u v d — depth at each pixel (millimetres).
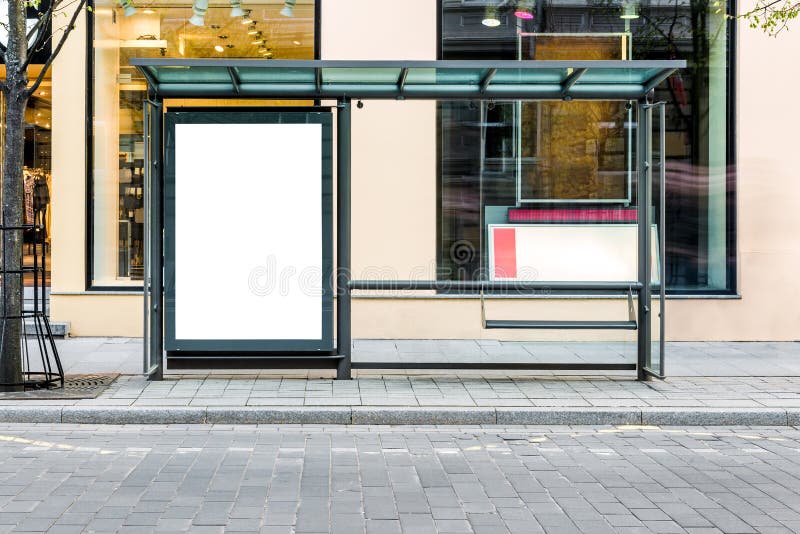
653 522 4289
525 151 10523
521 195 10531
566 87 7863
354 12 10430
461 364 7965
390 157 10453
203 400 7023
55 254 10438
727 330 10594
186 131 7816
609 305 10008
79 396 7051
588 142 10578
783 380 8109
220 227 7855
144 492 4762
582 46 10680
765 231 10586
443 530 4141
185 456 5621
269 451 5793
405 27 10453
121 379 7945
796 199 10562
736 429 6652
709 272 10750
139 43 10664
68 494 4711
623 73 7508
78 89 10445
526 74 7637
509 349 9594
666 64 7102
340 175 7957
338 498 4676
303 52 10641
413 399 7156
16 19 7410
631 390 7602
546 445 6062
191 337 7840
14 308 7402
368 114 10422
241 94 7922
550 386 7793
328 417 6719
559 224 10070
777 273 10594
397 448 5926
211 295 7859
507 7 10617
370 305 10422
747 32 10492
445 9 10594
